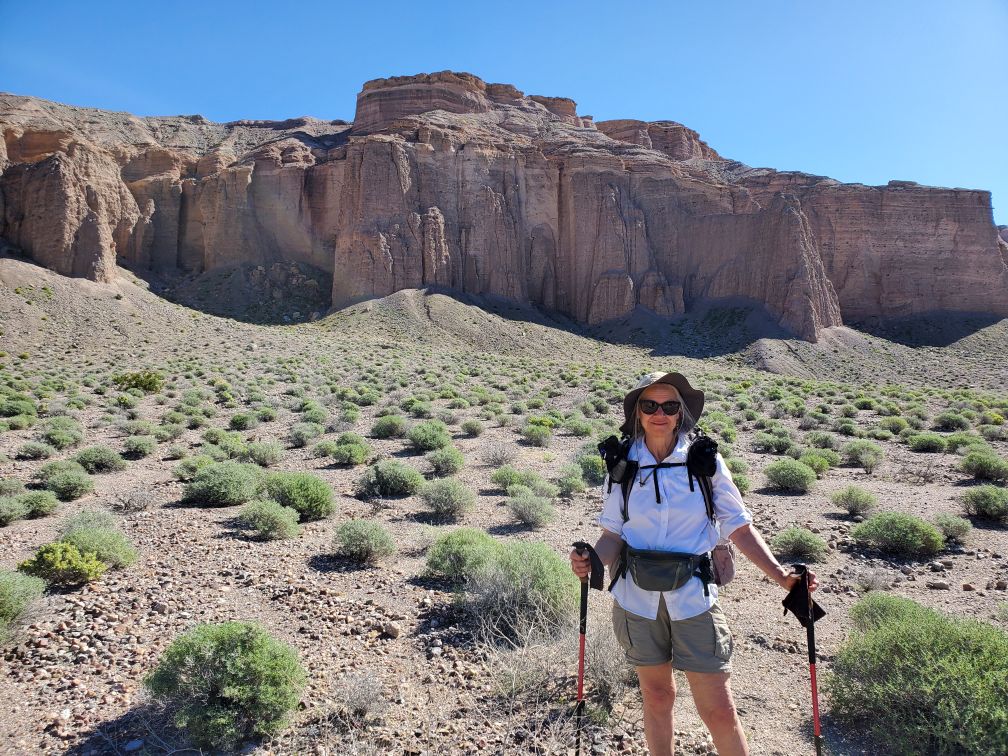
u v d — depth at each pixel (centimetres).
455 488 1128
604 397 3603
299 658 525
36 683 495
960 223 9444
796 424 2773
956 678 405
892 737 410
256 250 9381
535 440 2048
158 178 9631
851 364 7306
